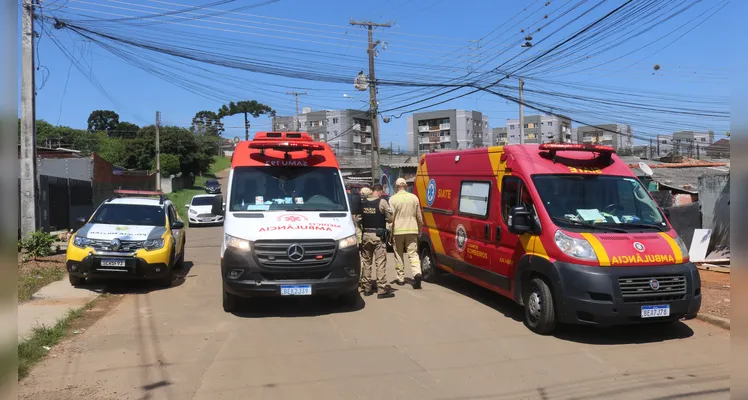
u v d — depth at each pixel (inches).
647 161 1471.5
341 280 279.0
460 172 347.3
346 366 207.3
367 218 335.3
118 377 193.8
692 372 201.2
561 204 261.0
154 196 442.6
